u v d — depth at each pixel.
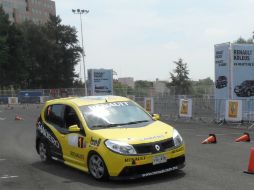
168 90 48.28
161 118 28.05
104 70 45.53
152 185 8.24
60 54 108.19
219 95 24.55
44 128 11.05
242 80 23.92
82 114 9.54
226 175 8.93
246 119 22.20
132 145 8.20
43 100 65.94
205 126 21.38
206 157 11.23
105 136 8.57
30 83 103.69
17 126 23.98
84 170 9.25
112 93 46.06
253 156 9.12
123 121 9.38
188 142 14.59
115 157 8.23
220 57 24.34
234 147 13.01
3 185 9.01
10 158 12.49
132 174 8.18
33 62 101.44
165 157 8.35
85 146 9.08
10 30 90.75
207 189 7.84
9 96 69.69
